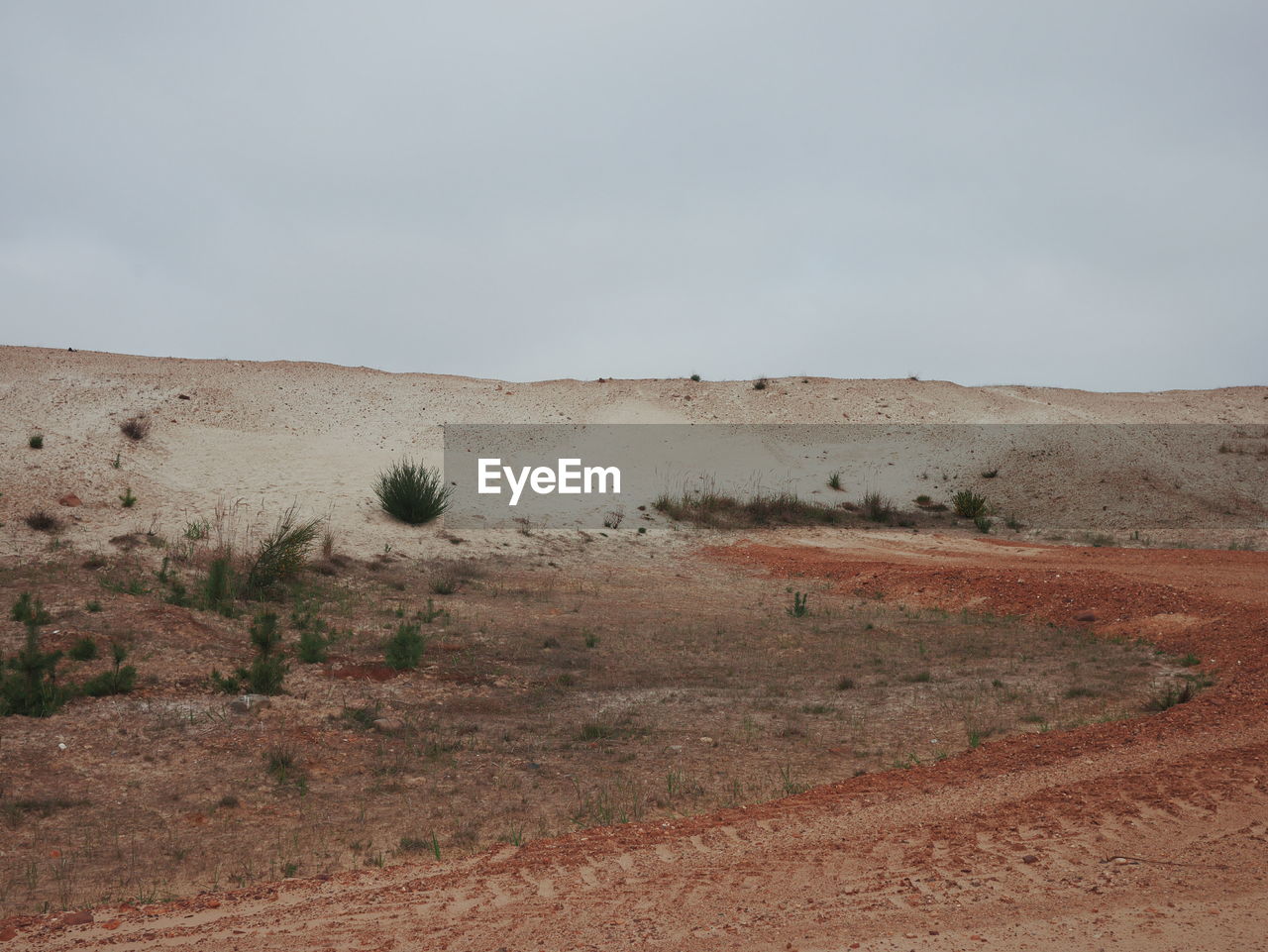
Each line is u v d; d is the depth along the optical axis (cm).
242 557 1689
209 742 844
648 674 1157
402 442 3011
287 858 623
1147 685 1031
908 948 446
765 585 1950
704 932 472
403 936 480
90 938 489
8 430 2302
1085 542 2447
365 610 1450
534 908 511
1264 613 1248
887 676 1134
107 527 1778
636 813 692
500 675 1122
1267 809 609
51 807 700
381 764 815
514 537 2208
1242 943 438
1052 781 698
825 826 632
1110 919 468
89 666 1007
